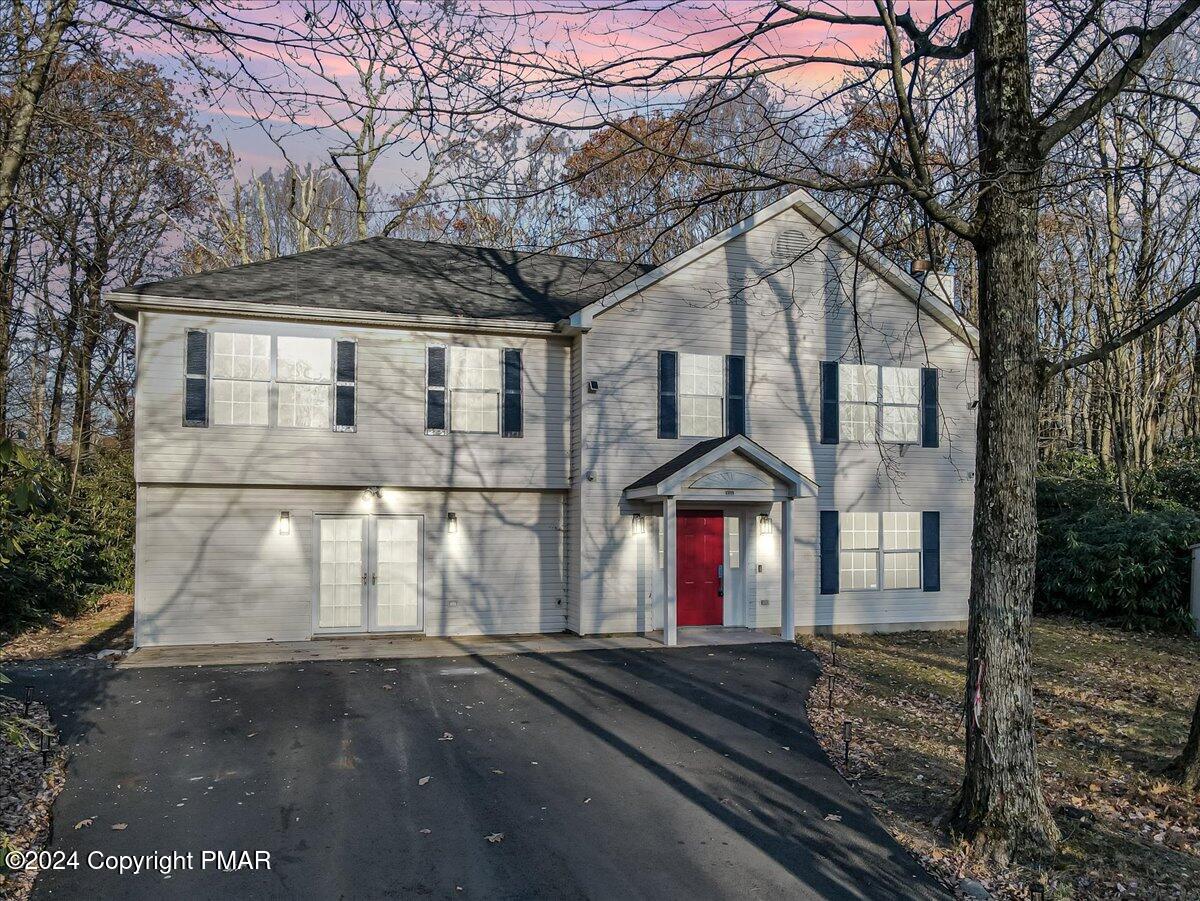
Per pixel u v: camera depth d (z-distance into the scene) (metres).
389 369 16.72
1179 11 6.92
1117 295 21.34
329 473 16.25
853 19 7.68
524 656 15.04
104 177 17.45
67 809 7.83
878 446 18.06
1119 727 11.17
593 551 17.20
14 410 25.44
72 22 9.94
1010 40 7.51
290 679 12.85
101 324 20.61
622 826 7.78
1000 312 7.52
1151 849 7.46
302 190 29.61
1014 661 7.48
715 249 18.11
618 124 7.38
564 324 17.19
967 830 7.54
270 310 15.72
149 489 15.54
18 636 17.34
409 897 6.39
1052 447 28.25
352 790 8.41
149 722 10.46
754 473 16.89
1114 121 17.81
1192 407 28.02
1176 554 19.03
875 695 12.84
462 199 7.82
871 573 19.19
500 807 8.12
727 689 12.90
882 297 19.25
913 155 7.62
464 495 17.36
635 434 17.55
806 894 6.63
